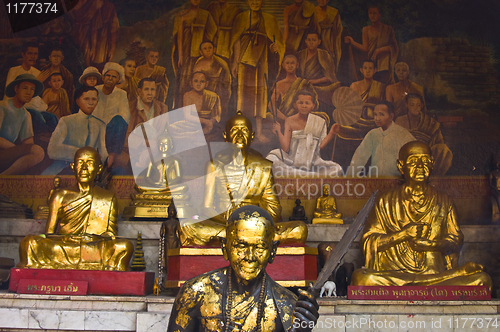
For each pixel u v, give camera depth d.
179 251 6.89
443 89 10.28
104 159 10.03
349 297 6.84
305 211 9.78
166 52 10.59
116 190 9.80
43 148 10.05
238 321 2.42
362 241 8.20
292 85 10.49
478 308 6.67
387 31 10.56
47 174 9.93
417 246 7.83
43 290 6.74
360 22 10.62
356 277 7.29
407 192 8.36
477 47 10.38
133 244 8.41
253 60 10.59
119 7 10.70
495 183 9.49
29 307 6.61
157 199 8.84
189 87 10.47
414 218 8.20
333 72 10.51
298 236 7.32
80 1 10.62
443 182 9.86
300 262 6.95
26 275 6.93
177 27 10.66
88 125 10.20
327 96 10.41
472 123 10.12
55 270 6.94
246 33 10.66
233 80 10.53
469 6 10.45
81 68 10.42
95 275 6.92
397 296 6.79
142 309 6.62
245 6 10.72
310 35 10.63
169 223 8.06
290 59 10.58
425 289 6.82
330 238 8.79
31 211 9.60
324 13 10.67
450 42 10.42
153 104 10.40
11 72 10.28
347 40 10.57
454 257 8.10
